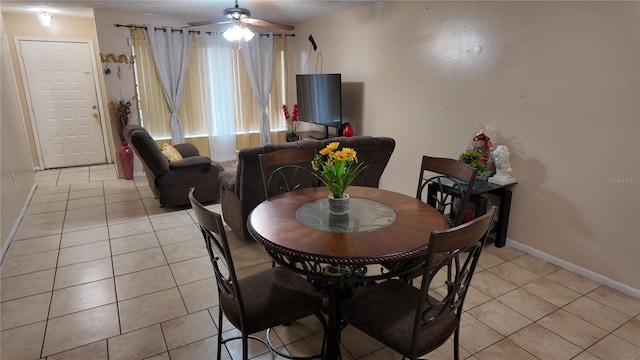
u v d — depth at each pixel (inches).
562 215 113.9
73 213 163.0
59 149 244.1
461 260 119.2
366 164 130.0
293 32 257.1
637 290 99.8
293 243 63.7
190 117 241.0
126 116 214.4
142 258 122.0
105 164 256.2
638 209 97.3
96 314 92.4
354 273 76.3
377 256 59.4
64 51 232.8
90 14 219.3
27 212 163.9
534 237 122.6
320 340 84.2
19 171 170.4
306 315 67.5
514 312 93.8
